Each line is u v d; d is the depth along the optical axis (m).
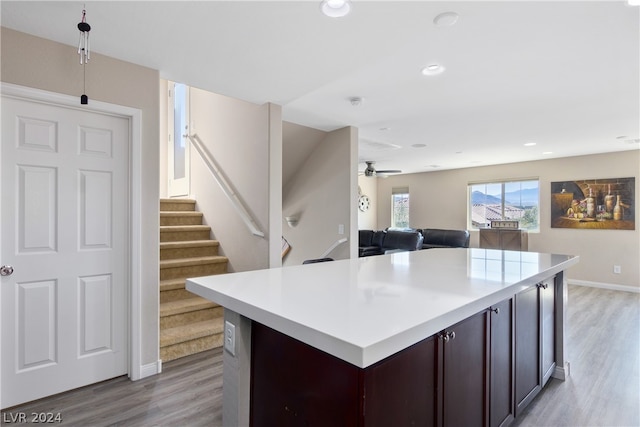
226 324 1.42
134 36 2.06
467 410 1.41
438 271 1.90
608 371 2.64
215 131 4.21
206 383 2.41
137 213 2.45
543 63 2.39
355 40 2.10
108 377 2.40
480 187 7.39
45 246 2.16
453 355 1.32
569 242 6.02
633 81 2.69
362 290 1.42
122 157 2.45
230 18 1.86
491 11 1.78
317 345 0.94
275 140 3.35
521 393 1.94
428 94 3.01
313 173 4.71
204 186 4.49
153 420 1.98
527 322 2.02
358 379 0.97
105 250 2.38
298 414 1.16
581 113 3.52
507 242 6.31
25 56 2.02
